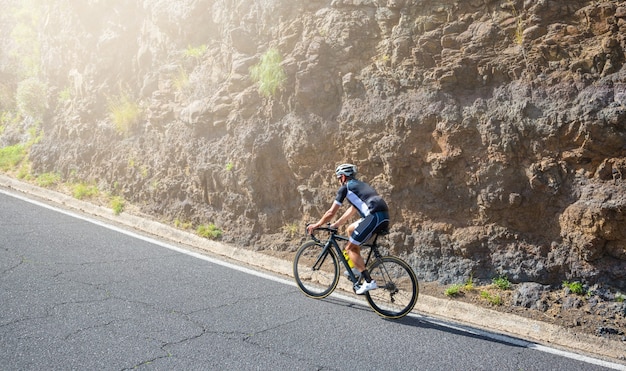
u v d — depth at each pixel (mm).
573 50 6625
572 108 6363
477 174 6863
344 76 8039
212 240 8398
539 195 6582
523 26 6934
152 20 10984
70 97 12359
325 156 8078
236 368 4113
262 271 7230
